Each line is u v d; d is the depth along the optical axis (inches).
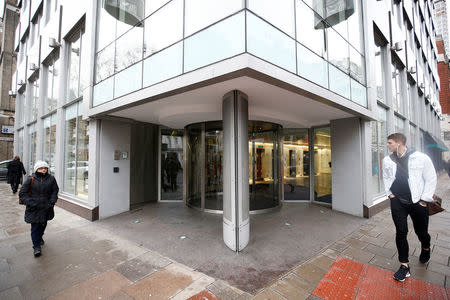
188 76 142.5
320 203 295.0
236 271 126.4
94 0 253.4
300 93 159.6
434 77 841.5
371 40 267.6
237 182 152.9
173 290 108.8
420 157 113.9
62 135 310.7
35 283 115.8
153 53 175.6
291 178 315.0
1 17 932.0
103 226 209.0
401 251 118.3
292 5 156.9
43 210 147.4
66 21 305.7
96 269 129.4
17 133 583.8
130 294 106.0
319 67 180.7
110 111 217.8
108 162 243.1
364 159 242.7
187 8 153.3
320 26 187.3
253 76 125.6
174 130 319.0
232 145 154.4
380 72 324.2
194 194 278.4
